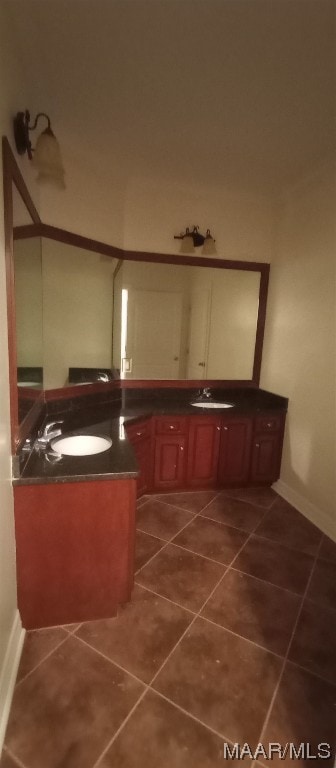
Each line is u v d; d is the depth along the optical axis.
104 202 2.66
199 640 1.55
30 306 1.80
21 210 1.56
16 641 1.42
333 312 2.42
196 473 2.92
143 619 1.66
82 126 2.11
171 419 2.76
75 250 2.50
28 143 1.46
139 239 2.91
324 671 1.43
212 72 1.67
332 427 2.44
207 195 3.00
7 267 1.29
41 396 2.20
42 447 1.80
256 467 3.02
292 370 2.88
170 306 3.08
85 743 1.15
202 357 3.23
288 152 2.37
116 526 1.57
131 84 1.76
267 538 2.35
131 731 1.19
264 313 3.26
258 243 3.17
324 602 1.80
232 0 1.32
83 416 2.47
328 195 2.45
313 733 1.21
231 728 1.22
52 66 1.65
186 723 1.22
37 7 1.35
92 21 1.42
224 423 2.86
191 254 3.04
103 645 1.51
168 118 2.03
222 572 2.00
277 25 1.42
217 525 2.48
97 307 2.75
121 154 2.43
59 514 1.50
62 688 1.32
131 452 1.76
